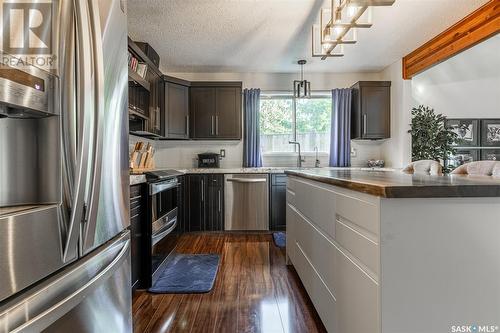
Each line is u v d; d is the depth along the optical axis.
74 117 0.87
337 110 4.64
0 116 0.82
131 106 2.79
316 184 1.84
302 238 2.26
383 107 4.52
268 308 2.02
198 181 4.22
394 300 0.99
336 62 4.36
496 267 0.99
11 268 0.68
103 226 1.09
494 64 5.32
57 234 0.83
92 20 0.94
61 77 0.83
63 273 0.84
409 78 4.15
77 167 0.87
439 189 0.96
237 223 4.24
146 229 2.38
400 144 4.25
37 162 0.85
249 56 4.06
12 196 0.83
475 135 5.49
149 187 2.39
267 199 4.25
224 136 4.52
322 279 1.72
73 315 0.88
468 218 0.99
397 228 0.99
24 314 0.69
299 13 2.88
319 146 4.99
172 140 4.80
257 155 4.68
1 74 0.66
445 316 0.99
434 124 4.23
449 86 5.48
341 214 1.38
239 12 2.85
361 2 1.93
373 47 3.78
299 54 3.99
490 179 1.24
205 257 3.13
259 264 2.90
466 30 3.01
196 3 2.70
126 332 1.29
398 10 2.85
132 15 2.91
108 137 1.13
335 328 1.49
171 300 2.16
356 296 1.21
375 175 1.66
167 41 3.54
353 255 1.23
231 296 2.21
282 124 5.00
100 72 0.97
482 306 0.99
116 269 1.16
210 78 4.85
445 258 0.99
